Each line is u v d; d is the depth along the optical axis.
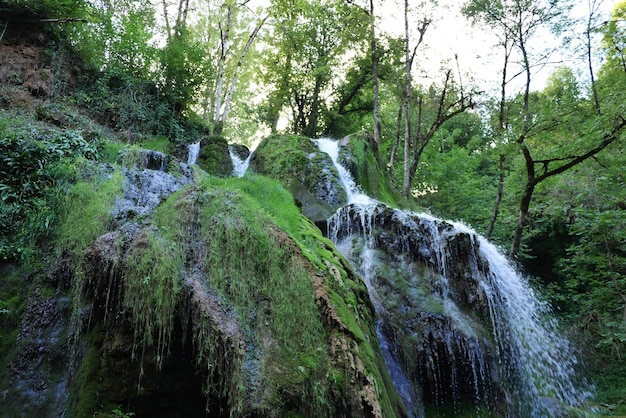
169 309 3.73
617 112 9.36
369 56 20.08
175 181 7.27
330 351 4.03
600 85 13.28
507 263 9.66
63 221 5.25
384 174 15.48
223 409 3.57
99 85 11.80
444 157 22.89
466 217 19.56
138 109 12.11
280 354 3.82
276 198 7.19
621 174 10.33
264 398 3.41
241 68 22.08
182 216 4.69
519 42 13.88
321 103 23.34
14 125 7.03
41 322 4.36
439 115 16.55
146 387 3.55
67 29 11.68
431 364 6.39
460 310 7.23
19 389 3.89
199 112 24.39
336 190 10.87
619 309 10.21
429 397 6.27
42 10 11.03
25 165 5.95
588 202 11.79
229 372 3.54
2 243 5.04
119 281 3.85
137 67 13.52
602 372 9.75
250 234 4.70
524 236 14.21
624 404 8.38
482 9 14.13
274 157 12.56
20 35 10.88
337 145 14.02
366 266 7.68
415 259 7.85
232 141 30.62
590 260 10.56
